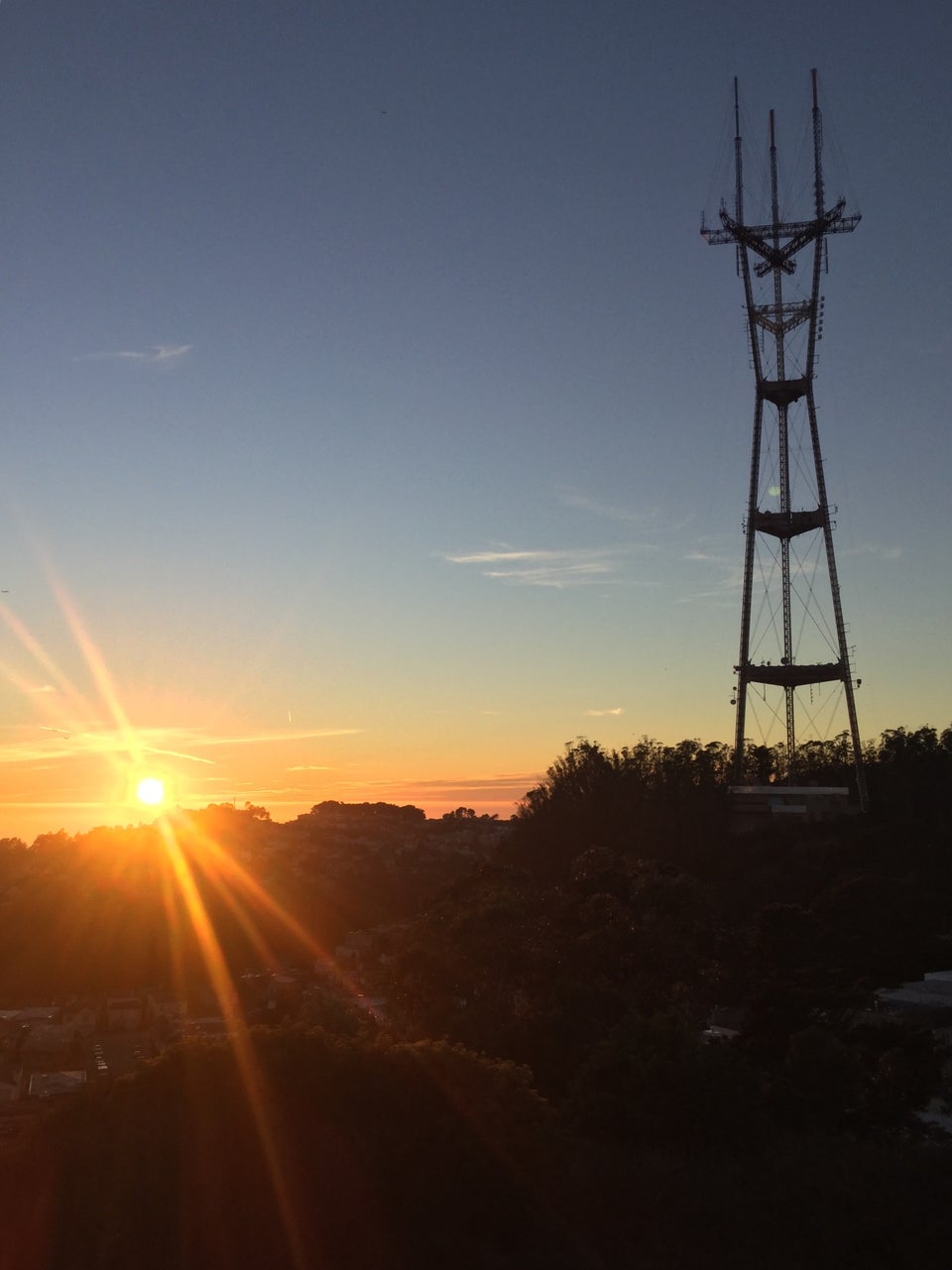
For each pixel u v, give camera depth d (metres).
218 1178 14.49
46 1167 14.96
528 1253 13.69
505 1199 14.34
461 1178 14.55
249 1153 14.93
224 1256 13.38
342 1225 13.79
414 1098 16.31
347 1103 16.20
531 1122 16.44
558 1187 14.72
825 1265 13.30
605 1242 13.81
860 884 46.84
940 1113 27.98
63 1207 14.21
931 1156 15.89
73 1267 13.27
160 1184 14.41
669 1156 16.89
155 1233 13.72
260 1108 16.02
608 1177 15.11
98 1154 15.01
